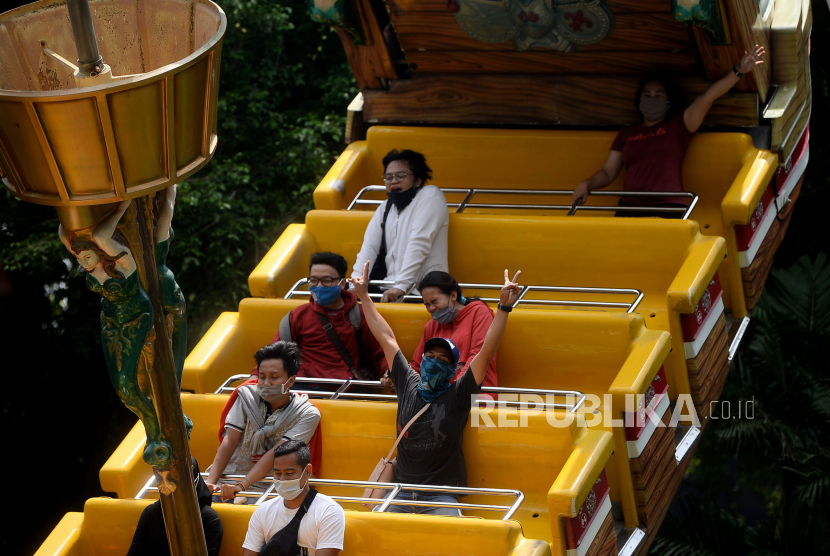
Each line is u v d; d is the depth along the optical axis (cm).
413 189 1113
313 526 764
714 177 1166
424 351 869
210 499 811
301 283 1120
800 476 1806
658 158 1146
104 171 425
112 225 455
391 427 891
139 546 804
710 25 1060
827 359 1784
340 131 2130
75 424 2148
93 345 1995
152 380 489
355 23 1248
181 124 439
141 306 473
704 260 1008
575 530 784
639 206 1148
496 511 862
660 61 1169
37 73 489
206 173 2017
